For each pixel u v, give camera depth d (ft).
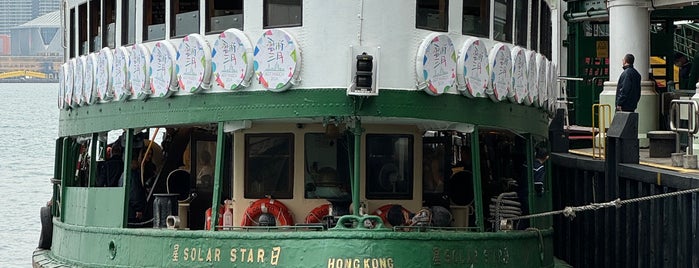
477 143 64.44
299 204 65.92
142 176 74.02
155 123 66.95
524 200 71.51
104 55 71.82
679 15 110.11
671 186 68.95
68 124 79.71
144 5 68.95
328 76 61.36
